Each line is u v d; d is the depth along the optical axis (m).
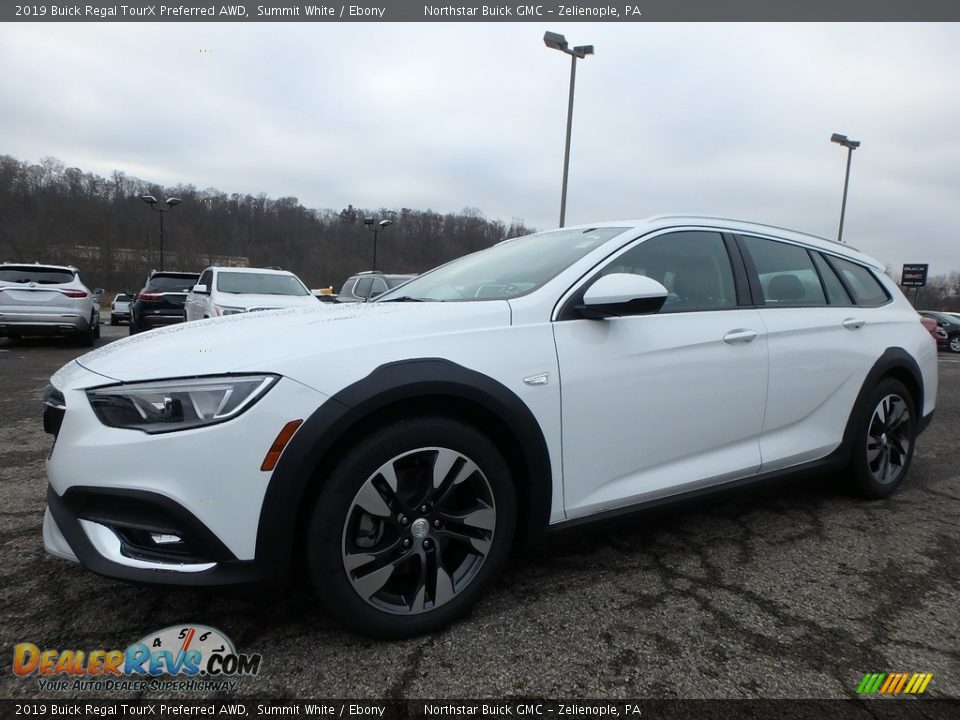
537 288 2.36
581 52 14.48
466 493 2.11
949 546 2.79
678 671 1.85
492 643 1.98
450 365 1.98
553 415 2.17
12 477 3.52
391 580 2.02
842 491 3.44
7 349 10.49
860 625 2.12
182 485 1.70
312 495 1.83
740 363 2.67
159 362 1.84
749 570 2.53
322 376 1.82
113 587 2.28
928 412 3.67
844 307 3.29
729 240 2.94
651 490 2.44
